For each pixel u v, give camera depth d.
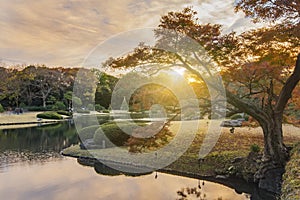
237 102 5.56
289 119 6.75
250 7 4.74
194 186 6.01
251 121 7.29
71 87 29.86
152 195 5.48
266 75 5.34
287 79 5.57
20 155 9.77
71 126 19.56
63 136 14.89
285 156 5.48
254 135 9.40
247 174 6.04
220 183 6.20
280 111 5.56
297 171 4.01
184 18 4.80
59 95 30.84
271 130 5.57
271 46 4.94
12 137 14.49
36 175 7.11
